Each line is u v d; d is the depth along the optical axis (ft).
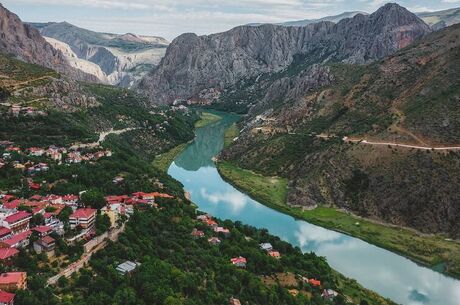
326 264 653.71
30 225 520.83
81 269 469.98
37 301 398.42
